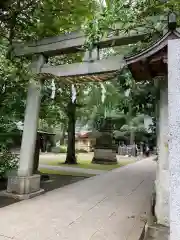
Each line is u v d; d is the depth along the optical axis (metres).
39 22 5.38
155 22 4.19
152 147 28.03
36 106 6.21
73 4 4.68
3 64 5.09
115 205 5.30
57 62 7.68
